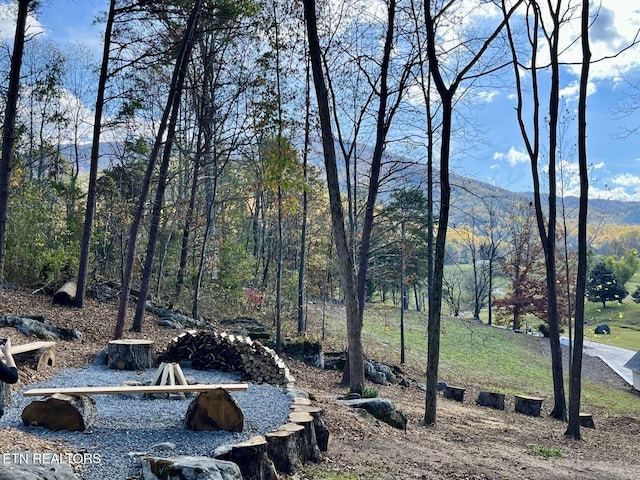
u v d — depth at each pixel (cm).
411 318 4503
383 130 1836
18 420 728
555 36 1756
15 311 1602
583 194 1526
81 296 1858
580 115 1536
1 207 1393
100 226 2461
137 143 2636
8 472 454
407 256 2870
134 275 2739
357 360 1365
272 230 3397
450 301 2620
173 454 639
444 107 1365
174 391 759
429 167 1991
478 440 1242
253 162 2248
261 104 2020
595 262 7219
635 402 3070
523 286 5175
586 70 1527
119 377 1136
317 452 781
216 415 734
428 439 1125
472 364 3378
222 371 1301
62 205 2408
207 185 2925
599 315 7038
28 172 2786
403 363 2803
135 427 741
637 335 6000
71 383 1040
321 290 3244
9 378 486
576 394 1538
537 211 1881
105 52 1825
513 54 1895
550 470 1019
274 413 819
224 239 2900
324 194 3183
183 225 2827
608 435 1772
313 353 2042
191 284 2609
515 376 3225
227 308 2622
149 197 2939
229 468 572
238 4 1914
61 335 1480
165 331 1864
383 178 1872
